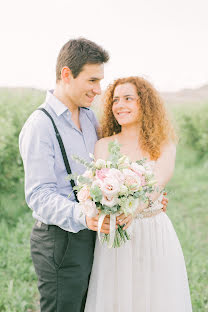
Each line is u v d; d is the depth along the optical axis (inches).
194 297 133.7
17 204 216.8
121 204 71.6
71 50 84.7
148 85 98.1
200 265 161.6
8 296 133.8
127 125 98.9
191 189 285.7
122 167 75.5
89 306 91.4
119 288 89.8
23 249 170.2
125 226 78.0
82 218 75.2
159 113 98.0
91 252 89.7
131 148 98.1
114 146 77.8
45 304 86.7
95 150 95.7
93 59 84.3
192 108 423.8
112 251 90.0
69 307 85.7
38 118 83.4
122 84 96.7
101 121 103.0
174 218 220.8
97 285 90.1
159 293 91.2
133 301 91.8
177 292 92.0
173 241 95.0
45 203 78.0
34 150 80.8
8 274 153.8
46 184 80.0
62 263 83.0
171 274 91.9
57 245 82.7
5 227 196.2
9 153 210.8
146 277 91.0
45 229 83.8
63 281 84.0
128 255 89.9
